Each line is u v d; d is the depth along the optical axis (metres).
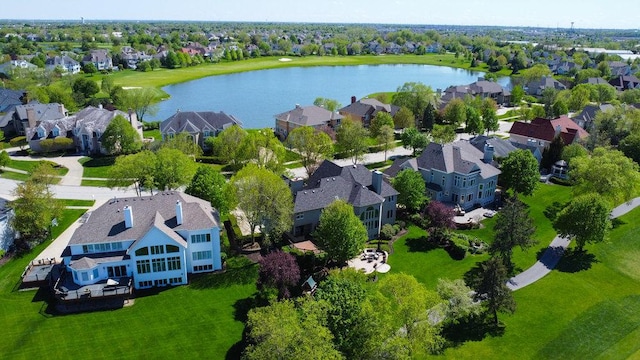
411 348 45.62
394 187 84.00
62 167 107.81
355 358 43.88
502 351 52.56
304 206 74.75
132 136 115.94
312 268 66.00
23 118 132.50
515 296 62.81
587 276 68.38
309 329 39.88
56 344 51.38
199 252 65.25
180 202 64.88
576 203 73.00
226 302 59.66
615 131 122.62
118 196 91.62
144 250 60.78
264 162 92.00
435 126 145.88
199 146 120.19
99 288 58.88
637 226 83.94
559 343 54.12
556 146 108.69
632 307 61.28
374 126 134.50
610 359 52.03
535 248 76.38
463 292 54.66
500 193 99.38
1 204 71.62
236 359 49.84
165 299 60.03
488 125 150.25
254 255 70.31
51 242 72.88
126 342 52.03
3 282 62.34
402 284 49.34
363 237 65.56
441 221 75.19
